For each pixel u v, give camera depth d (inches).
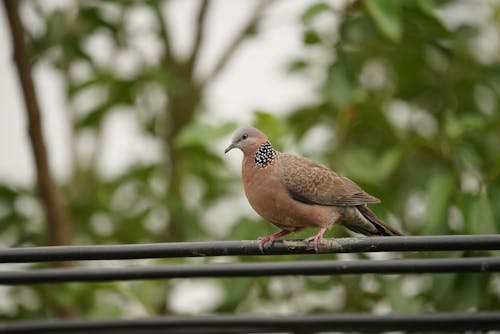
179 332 417.1
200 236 556.7
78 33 558.6
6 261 335.6
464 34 573.6
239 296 483.8
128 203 614.9
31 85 512.1
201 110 630.5
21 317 549.0
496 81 571.5
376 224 420.8
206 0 594.6
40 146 519.5
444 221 453.7
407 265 350.6
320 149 543.5
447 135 489.4
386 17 459.8
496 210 430.0
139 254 339.0
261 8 611.2
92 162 667.4
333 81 500.4
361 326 406.6
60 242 534.9
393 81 600.1
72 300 475.5
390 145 566.3
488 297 505.7
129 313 503.2
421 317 400.5
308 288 535.8
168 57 592.1
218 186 600.7
